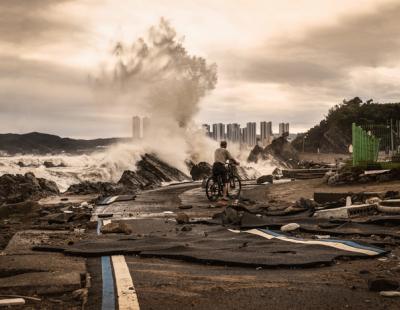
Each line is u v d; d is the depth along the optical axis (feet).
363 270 20.99
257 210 46.83
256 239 31.04
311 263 22.31
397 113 351.87
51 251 27.71
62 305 16.80
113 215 49.16
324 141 343.67
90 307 16.15
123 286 18.74
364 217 41.11
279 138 214.90
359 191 59.11
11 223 47.60
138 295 17.47
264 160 203.00
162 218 45.70
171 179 122.42
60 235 35.27
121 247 27.66
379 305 15.97
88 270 22.04
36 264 23.02
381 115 348.18
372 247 26.30
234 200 61.87
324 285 18.69
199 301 16.71
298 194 65.98
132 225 40.11
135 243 29.32
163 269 22.26
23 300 17.12
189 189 85.66
